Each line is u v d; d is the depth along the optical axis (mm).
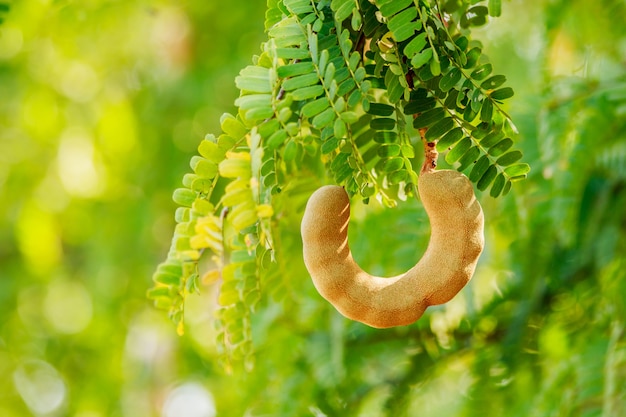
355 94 900
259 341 1457
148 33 2250
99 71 2354
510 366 1369
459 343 1439
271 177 922
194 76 2314
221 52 2266
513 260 1376
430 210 888
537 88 1361
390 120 929
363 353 1463
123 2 2047
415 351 1453
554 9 1351
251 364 1013
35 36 1963
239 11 2191
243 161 873
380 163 950
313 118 922
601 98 1280
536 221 1317
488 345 1425
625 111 1247
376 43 917
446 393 1484
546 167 1275
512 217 1329
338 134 880
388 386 1473
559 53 1428
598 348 1246
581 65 1352
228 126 923
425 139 916
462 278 879
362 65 926
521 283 1396
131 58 2324
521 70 1543
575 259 1352
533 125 1310
